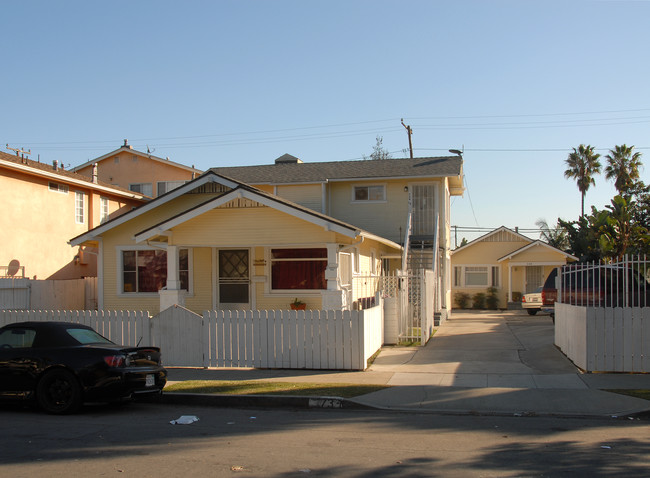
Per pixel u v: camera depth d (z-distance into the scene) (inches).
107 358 383.2
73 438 316.8
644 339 480.1
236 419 370.0
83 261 1085.1
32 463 268.1
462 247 1533.0
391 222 1041.5
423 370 517.7
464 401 403.2
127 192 1204.5
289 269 774.5
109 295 840.9
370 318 575.2
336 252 645.3
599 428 337.1
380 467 259.8
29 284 839.7
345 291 679.7
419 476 246.8
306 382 469.7
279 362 534.9
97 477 247.3
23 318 589.6
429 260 956.0
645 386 432.8
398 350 637.3
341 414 384.5
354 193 1057.5
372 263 908.0
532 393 418.6
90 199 1111.0
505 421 358.0
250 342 541.6
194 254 808.3
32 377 388.5
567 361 548.7
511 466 260.2
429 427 342.0
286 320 535.8
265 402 414.0
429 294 769.6
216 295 797.2
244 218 662.5
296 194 1058.1
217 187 815.1
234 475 249.6
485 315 1264.8
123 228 840.3
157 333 562.3
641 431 329.1
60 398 386.0
